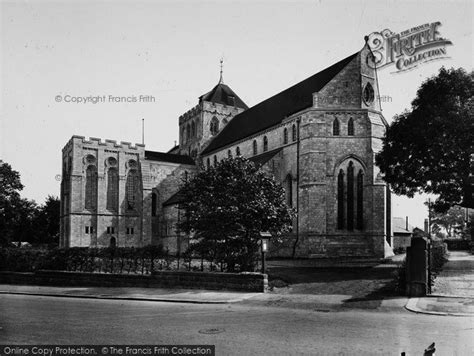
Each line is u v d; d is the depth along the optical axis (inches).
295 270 1242.0
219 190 1100.5
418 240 783.7
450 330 510.3
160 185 2869.1
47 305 787.4
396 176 1363.2
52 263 1222.9
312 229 1776.6
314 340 466.6
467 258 1656.0
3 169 2652.6
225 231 1044.5
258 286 888.9
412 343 447.2
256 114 2591.0
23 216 3211.1
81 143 2632.9
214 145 2881.4
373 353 408.8
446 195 1259.8
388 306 687.1
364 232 1774.1
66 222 2674.7
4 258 1311.5
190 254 1103.6
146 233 2723.9
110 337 489.7
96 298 892.6
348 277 1066.1
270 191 1144.2
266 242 938.1
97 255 1199.6
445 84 1227.2
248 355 409.1
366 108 1829.5
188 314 654.5
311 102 1923.0
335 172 1808.6
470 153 1167.0
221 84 3405.5
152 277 1019.9
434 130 1181.7
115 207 2719.0
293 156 1963.6
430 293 785.6
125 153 2775.6
